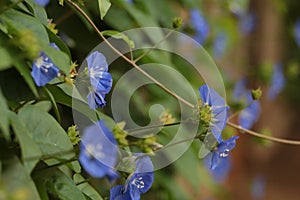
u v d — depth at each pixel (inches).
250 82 37.8
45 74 13.9
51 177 14.7
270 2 52.2
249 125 26.8
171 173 25.2
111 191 15.3
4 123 13.2
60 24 21.6
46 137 14.4
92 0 22.0
